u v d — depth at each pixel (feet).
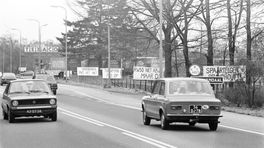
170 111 52.75
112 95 151.12
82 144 43.19
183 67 221.87
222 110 90.79
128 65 323.78
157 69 167.02
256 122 66.64
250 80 104.01
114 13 159.43
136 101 121.60
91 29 293.02
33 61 503.20
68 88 202.08
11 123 63.77
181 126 60.59
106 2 160.97
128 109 93.04
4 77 228.43
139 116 76.18
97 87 208.64
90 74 257.14
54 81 147.64
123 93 162.71
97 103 112.37
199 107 52.65
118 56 198.70
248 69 102.73
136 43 168.25
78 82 265.34
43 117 72.95
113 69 215.31
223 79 102.68
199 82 55.83
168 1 148.77
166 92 54.80
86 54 308.60
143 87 196.54
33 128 57.47
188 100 52.70
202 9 143.13
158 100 56.24
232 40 144.66
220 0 142.92
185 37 151.94
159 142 44.11
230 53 133.90
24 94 65.16
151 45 176.55
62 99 127.44
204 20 141.79
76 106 100.83
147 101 61.11
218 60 171.32
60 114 79.25
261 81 104.47
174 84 55.31
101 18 199.62
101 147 41.16
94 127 58.54
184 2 149.28
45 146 42.19
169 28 156.97
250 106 103.55
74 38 311.68
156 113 57.31
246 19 134.51
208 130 55.31
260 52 114.21
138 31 161.38
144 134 50.78
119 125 61.26
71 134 51.11
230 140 45.85
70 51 314.35
